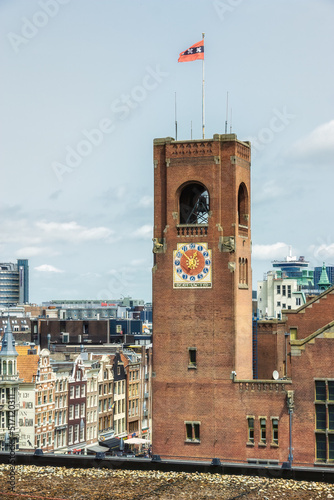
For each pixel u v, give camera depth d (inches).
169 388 4598.9
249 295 4744.1
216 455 4503.0
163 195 4704.7
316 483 3388.3
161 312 4645.7
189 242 4626.0
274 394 4414.4
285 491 3280.0
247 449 4451.3
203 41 4783.5
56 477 3467.0
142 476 3476.9
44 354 6599.4
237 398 4485.7
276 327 4987.7
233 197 4591.5
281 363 5034.5
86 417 7180.1
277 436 4416.8
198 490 3289.9
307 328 4940.9
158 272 4667.8
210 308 4574.3
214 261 4584.2
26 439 6363.2
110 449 7229.3
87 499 3171.8
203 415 4537.4
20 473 3528.5
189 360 4589.1
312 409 4340.6
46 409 6555.1
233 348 4534.9
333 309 4899.1
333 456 4303.6
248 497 3206.2
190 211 4817.9
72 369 7017.7
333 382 4315.9
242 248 4682.6
